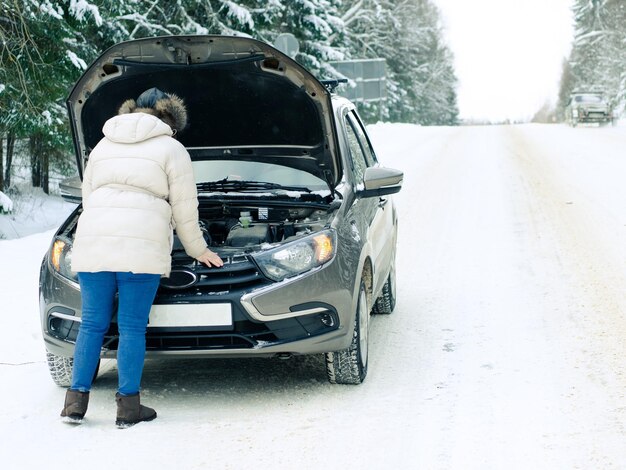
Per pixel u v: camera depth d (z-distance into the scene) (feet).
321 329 14.85
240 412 14.65
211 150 18.19
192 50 15.62
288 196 16.90
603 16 221.25
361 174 18.90
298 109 16.70
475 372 16.37
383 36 173.88
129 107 14.88
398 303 22.53
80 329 14.11
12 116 41.83
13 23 39.70
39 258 29.32
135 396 14.06
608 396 14.66
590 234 32.01
